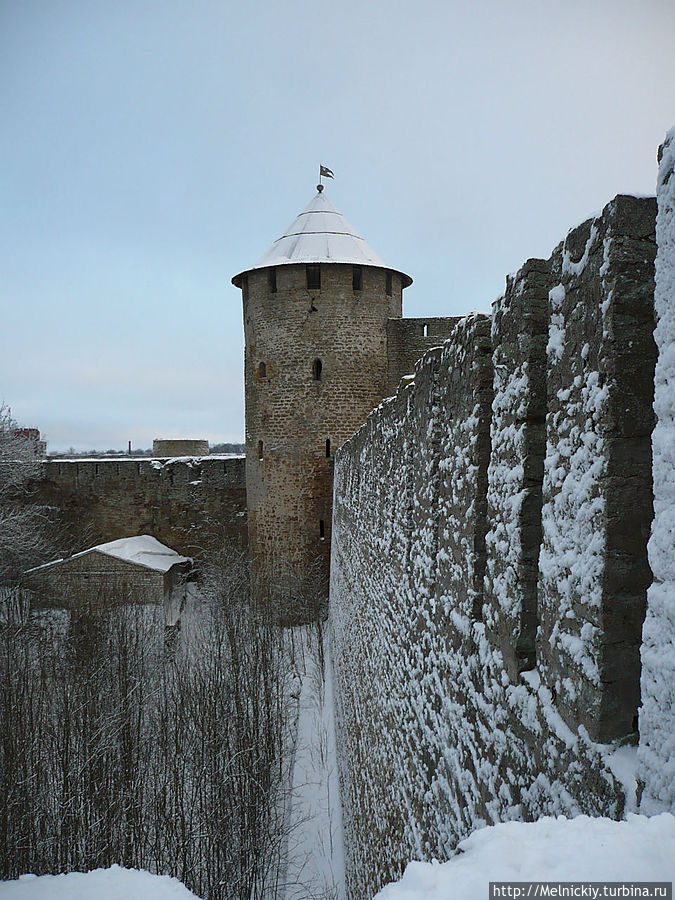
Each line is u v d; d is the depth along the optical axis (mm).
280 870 9758
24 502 26875
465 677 3504
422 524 4859
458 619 3717
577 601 2275
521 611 2770
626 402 2119
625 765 1969
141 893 3178
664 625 1802
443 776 3877
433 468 4477
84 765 10055
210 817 10141
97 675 13711
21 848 9344
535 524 2791
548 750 2404
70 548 26594
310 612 19141
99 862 9625
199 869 9742
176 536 26297
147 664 16156
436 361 4500
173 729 13219
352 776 8906
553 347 2584
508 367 3047
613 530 2111
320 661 16188
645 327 2139
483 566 3434
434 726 4172
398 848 5156
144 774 11383
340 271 19531
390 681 6082
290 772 12148
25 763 9977
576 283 2400
